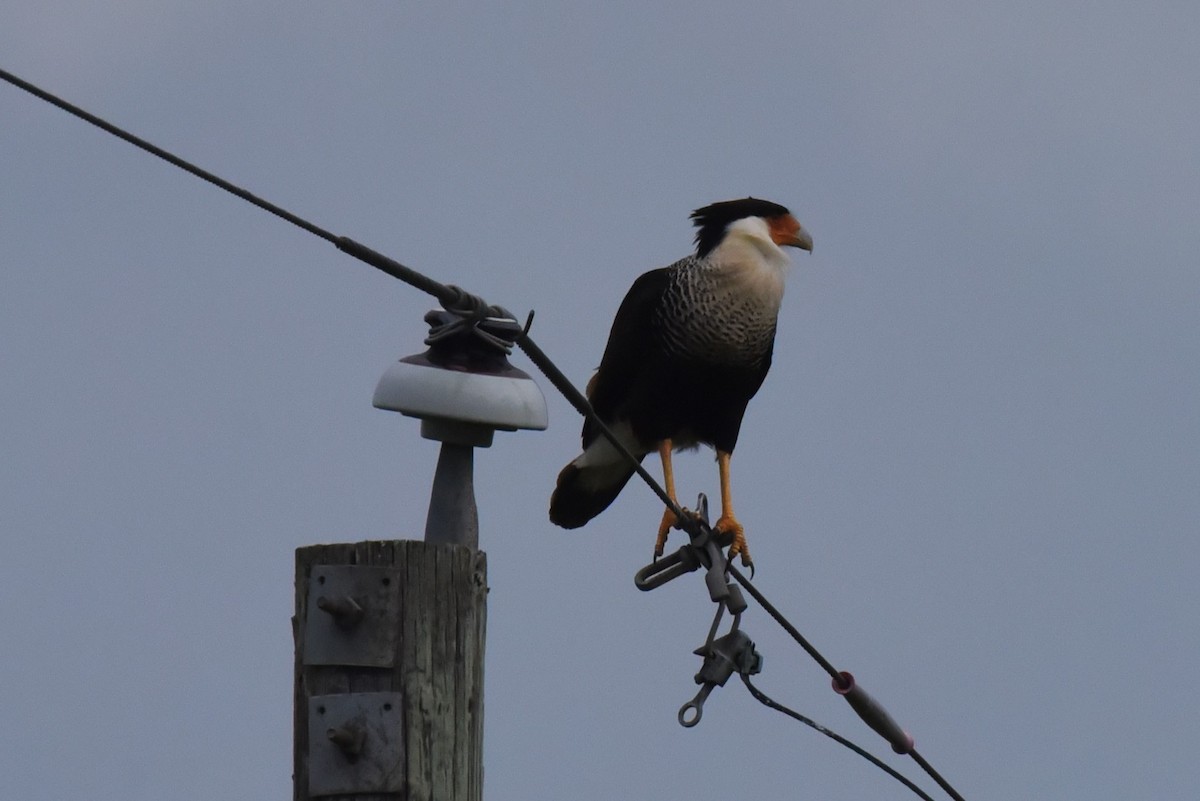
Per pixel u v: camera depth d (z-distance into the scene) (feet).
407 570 26.94
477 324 30.07
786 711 36.01
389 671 26.73
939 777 37.68
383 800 26.53
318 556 27.22
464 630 26.96
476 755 27.12
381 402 29.81
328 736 26.61
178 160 24.97
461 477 30.42
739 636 35.83
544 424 30.14
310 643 27.02
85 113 24.02
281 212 26.18
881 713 36.42
